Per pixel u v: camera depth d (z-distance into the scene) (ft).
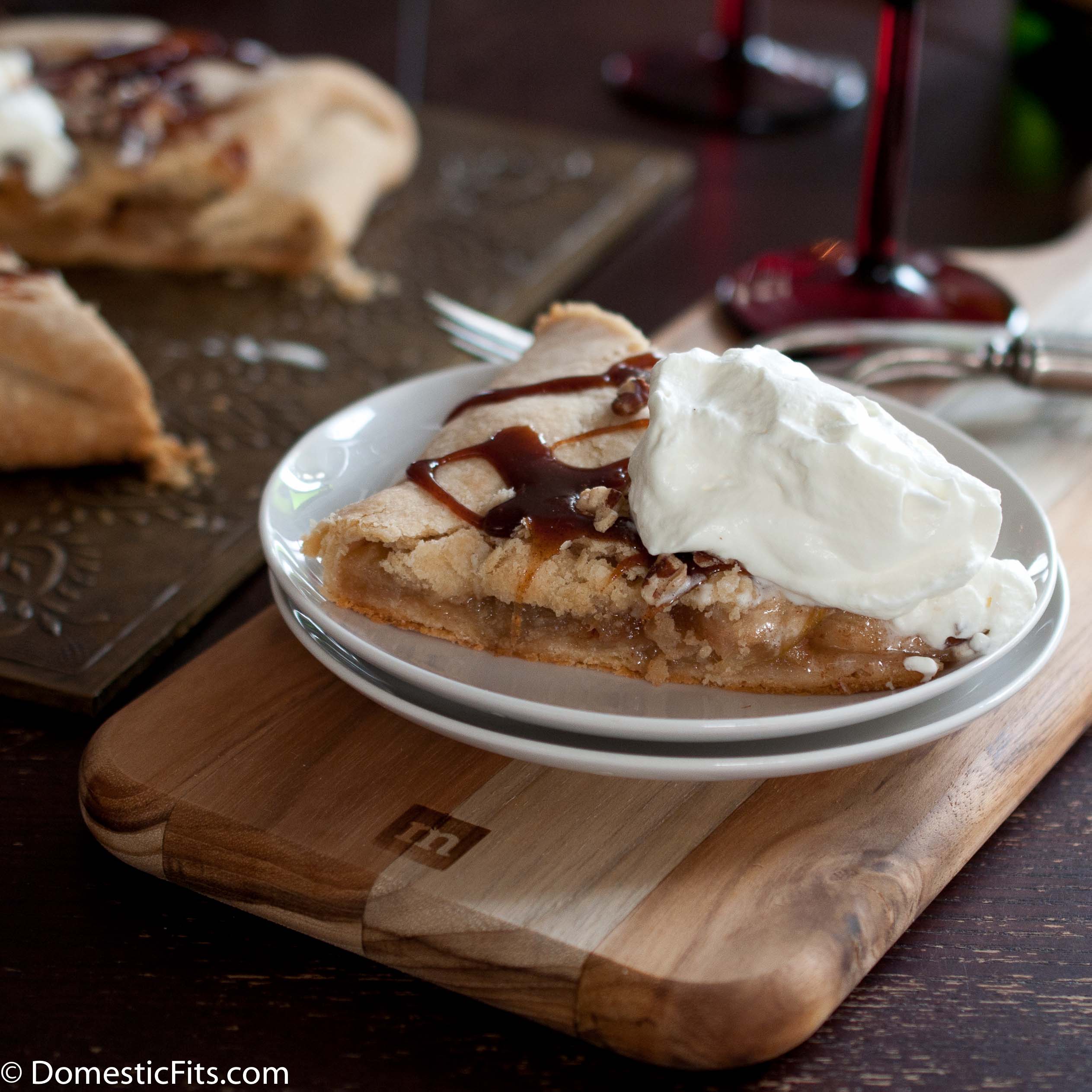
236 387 2.43
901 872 1.85
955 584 1.88
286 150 2.70
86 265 2.68
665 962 1.79
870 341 2.32
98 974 1.84
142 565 2.17
